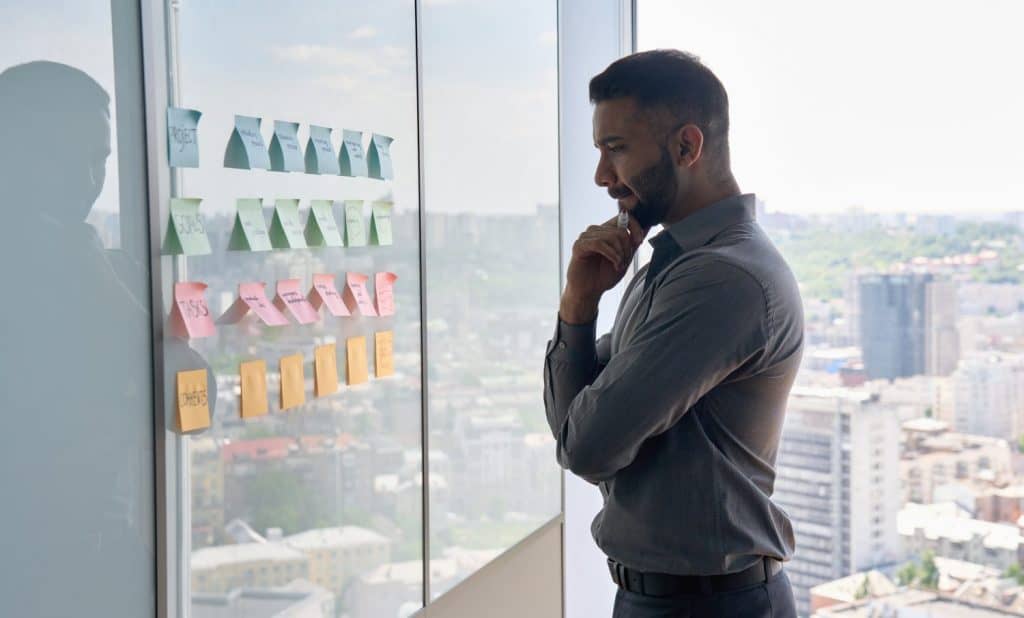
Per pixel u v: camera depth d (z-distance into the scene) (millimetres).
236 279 1635
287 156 1729
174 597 1519
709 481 1557
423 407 2211
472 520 2438
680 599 1586
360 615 1977
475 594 2455
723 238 1594
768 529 1595
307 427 1816
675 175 1616
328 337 1873
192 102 1540
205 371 1569
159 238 1479
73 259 1348
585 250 1652
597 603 3336
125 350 1431
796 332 1570
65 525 1348
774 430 1620
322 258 1854
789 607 1648
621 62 1634
